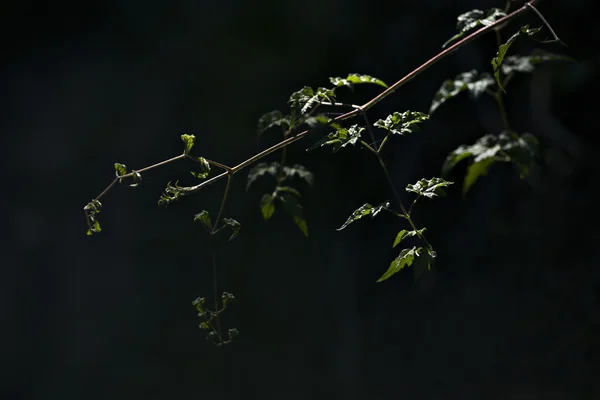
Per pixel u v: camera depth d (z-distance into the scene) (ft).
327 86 27.86
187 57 29.73
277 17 28.53
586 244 23.48
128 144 30.37
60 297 30.58
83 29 31.09
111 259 30.48
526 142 11.68
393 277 27.50
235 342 29.17
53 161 30.99
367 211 8.17
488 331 24.90
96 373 29.91
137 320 29.81
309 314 28.78
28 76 31.55
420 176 25.73
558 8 21.15
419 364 26.27
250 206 29.30
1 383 30.53
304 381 28.53
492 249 25.02
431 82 24.93
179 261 29.81
